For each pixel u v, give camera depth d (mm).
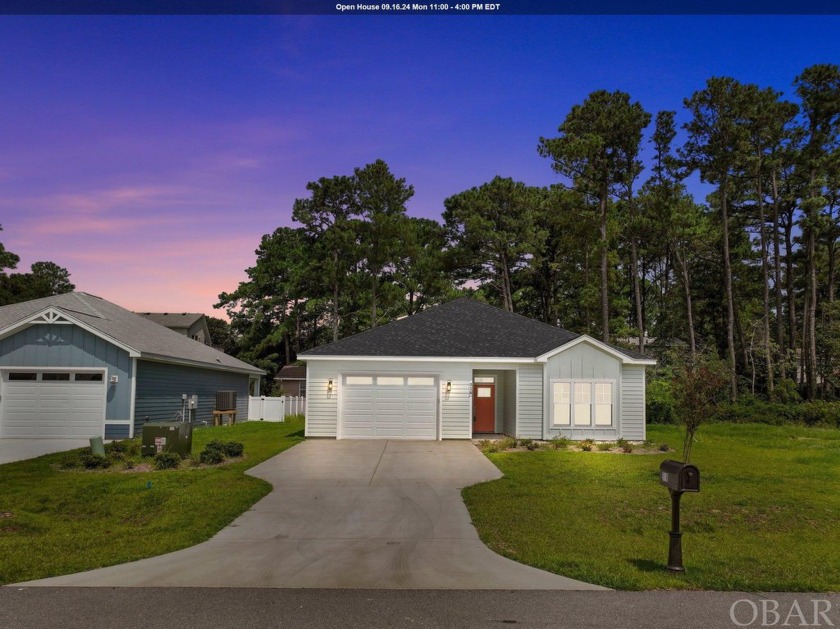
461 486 12344
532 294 53062
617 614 5438
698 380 17047
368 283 47969
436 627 5086
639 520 9781
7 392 20203
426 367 20672
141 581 6355
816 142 37594
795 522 9898
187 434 15695
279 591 6051
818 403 33188
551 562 7211
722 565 7242
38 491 11453
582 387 20516
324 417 20484
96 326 20844
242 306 55969
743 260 46562
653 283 52469
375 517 9750
